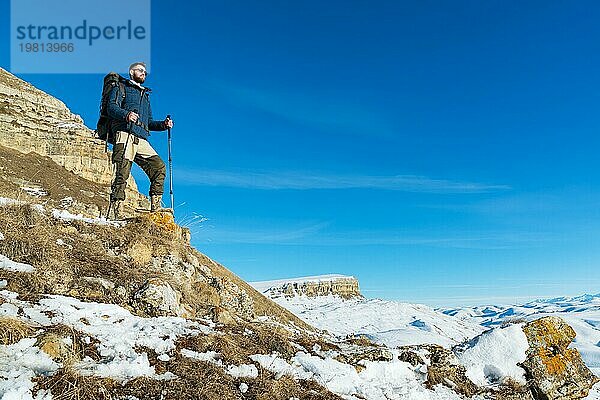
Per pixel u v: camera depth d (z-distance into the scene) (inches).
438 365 463.2
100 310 331.3
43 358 237.5
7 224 386.9
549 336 519.2
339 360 403.9
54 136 2536.9
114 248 479.5
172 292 413.1
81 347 263.6
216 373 282.8
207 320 419.2
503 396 453.1
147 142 553.9
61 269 371.2
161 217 574.6
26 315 278.8
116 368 255.3
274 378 309.9
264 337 378.0
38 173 2105.1
